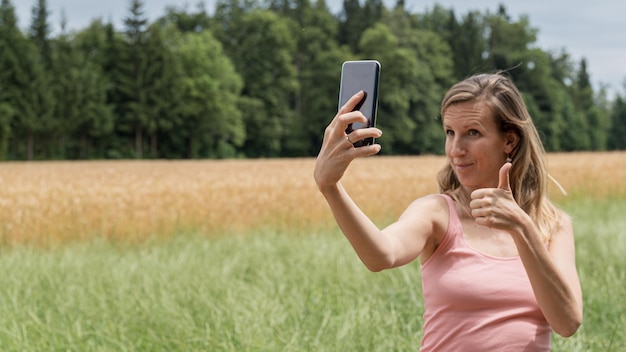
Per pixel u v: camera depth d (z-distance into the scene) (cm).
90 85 7669
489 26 11225
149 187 1798
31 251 1034
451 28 11062
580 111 12319
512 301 207
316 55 9400
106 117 7712
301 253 880
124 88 7900
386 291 614
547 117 10688
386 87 9031
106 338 475
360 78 186
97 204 1384
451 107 211
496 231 216
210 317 511
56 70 7594
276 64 8906
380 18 10256
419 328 500
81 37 8850
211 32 9169
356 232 187
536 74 10806
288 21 9731
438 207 215
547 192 229
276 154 9006
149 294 595
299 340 457
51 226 1229
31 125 7338
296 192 1691
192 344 460
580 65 13612
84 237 1220
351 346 450
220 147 8469
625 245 848
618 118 12912
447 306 211
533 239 191
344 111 182
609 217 1368
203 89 8125
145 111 7912
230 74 8431
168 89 8031
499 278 208
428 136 9494
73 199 1421
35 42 8256
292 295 602
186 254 905
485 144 208
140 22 8025
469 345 207
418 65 9525
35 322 515
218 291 627
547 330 213
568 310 199
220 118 8181
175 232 1275
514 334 206
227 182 2011
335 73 8919
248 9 10288
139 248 1134
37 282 704
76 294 636
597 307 556
